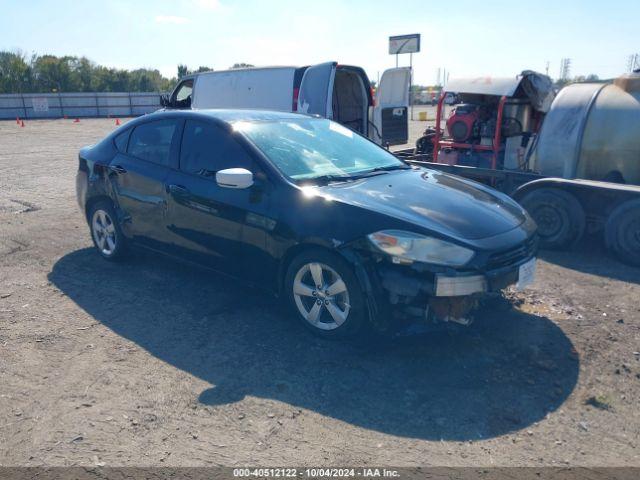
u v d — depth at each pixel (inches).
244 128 172.9
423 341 151.6
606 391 128.9
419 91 2266.2
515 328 161.0
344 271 141.1
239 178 150.1
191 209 173.9
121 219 203.0
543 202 239.9
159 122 194.2
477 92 299.6
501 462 104.3
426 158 347.3
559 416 118.9
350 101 427.2
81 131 1027.3
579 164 246.4
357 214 141.4
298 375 135.0
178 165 182.1
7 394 126.3
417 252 133.1
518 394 127.0
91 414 118.6
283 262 154.2
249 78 408.5
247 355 144.7
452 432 113.2
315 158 172.6
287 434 112.3
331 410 120.7
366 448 108.2
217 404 122.5
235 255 165.6
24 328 160.9
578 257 235.6
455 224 141.4
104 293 187.6
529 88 303.0
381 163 187.8
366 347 148.6
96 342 152.2
